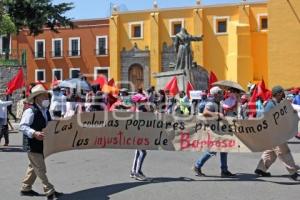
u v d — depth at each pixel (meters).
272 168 12.90
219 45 56.97
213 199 9.23
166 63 58.69
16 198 9.54
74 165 13.68
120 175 12.01
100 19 65.00
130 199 9.30
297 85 45.66
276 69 46.53
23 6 49.75
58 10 52.44
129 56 60.28
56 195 9.55
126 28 60.53
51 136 9.63
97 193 9.88
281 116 11.01
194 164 12.93
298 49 45.75
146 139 11.15
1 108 17.17
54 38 66.81
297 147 18.11
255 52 55.69
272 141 11.05
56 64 66.69
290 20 46.03
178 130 11.22
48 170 12.81
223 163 11.73
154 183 10.88
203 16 57.56
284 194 9.66
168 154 15.95
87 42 65.50
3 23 41.69
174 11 58.59
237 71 54.66
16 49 66.31
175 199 9.26
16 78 24.20
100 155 15.80
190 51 34.34
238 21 56.31
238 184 10.70
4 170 12.78
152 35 59.16
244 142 11.16
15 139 20.92
